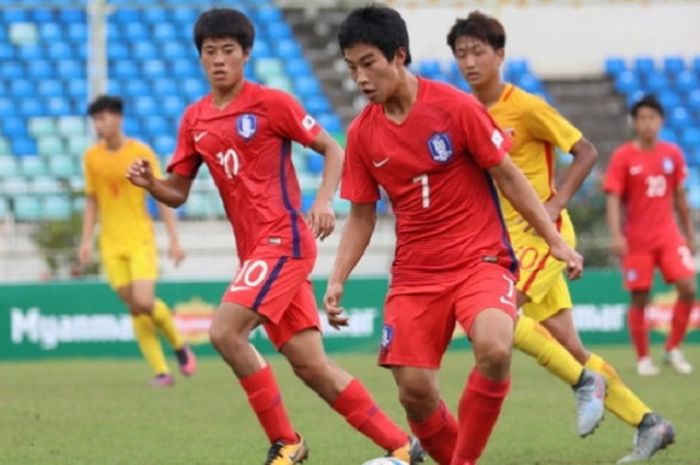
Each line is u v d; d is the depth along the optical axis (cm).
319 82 8719
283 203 2636
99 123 4625
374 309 6194
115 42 8675
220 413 3878
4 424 3638
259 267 2588
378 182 2325
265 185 2636
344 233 2394
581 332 6300
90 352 6069
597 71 8788
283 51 8875
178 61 8638
